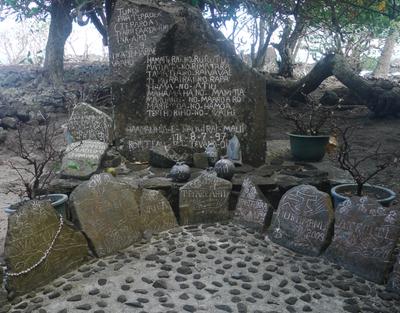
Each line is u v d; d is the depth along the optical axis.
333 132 7.41
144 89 5.86
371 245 3.75
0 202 5.56
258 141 5.90
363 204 3.87
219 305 3.27
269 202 4.91
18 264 3.46
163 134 5.91
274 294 3.44
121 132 5.92
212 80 5.82
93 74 13.52
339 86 15.20
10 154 7.95
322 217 4.09
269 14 9.45
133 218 4.33
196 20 5.74
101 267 3.84
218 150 5.89
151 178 5.13
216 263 3.89
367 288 3.57
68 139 5.91
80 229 3.95
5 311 3.25
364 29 16.42
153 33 5.78
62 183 4.90
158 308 3.24
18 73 13.26
